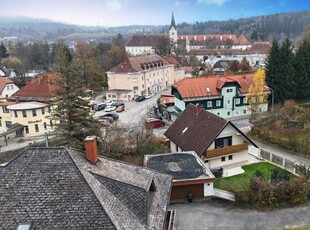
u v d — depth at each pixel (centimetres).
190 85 6019
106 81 10081
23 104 5809
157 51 13475
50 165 1803
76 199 1647
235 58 12888
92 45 13950
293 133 4666
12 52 14688
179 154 3378
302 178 3048
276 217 2658
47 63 13825
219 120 3581
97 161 2044
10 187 1730
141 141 3938
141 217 1716
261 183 2864
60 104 3738
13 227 1566
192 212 2775
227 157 3688
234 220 2633
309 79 6619
